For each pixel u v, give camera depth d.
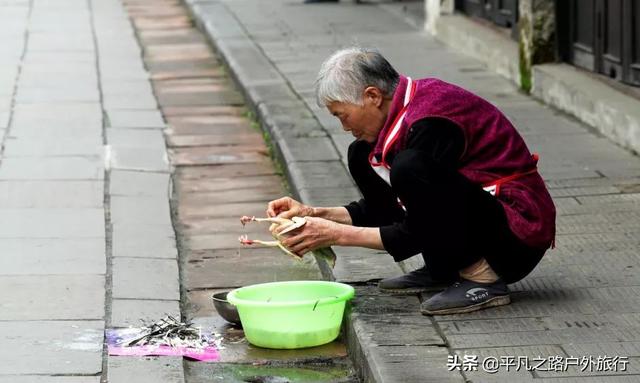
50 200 10.55
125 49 18.33
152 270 8.80
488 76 15.01
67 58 17.41
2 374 6.86
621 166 10.59
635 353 6.49
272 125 12.59
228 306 7.69
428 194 6.96
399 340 6.82
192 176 11.70
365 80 7.08
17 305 7.96
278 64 16.02
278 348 7.39
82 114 13.96
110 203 10.54
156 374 6.91
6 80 15.74
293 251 7.27
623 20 12.13
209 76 16.53
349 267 8.23
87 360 7.09
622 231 8.71
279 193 11.12
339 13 20.52
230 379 6.98
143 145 12.66
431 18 18.19
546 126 12.24
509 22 16.05
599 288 7.55
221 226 10.12
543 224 7.20
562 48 13.76
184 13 22.22
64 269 8.71
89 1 23.16
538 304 7.31
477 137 7.16
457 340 6.78
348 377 7.00
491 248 7.20
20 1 22.69
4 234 9.52
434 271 7.27
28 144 12.48
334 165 11.05
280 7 21.30
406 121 7.07
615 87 12.38
